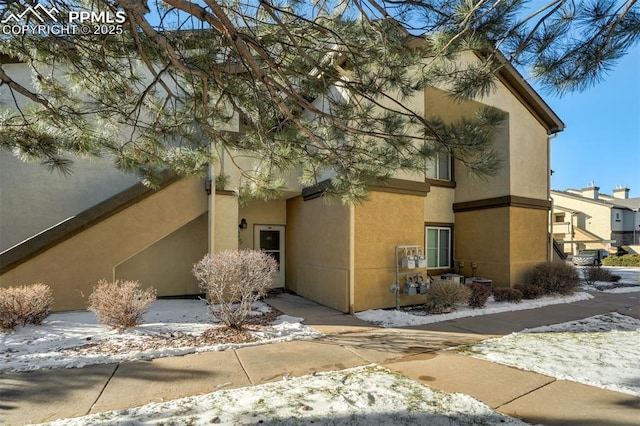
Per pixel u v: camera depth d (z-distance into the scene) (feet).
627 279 50.62
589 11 10.43
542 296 32.86
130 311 19.72
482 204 36.88
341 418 10.45
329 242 27.99
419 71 12.98
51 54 13.66
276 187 17.87
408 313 25.52
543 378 13.64
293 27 12.82
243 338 18.51
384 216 27.12
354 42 12.62
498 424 10.25
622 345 18.10
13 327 19.27
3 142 14.20
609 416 10.76
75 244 24.93
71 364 14.56
